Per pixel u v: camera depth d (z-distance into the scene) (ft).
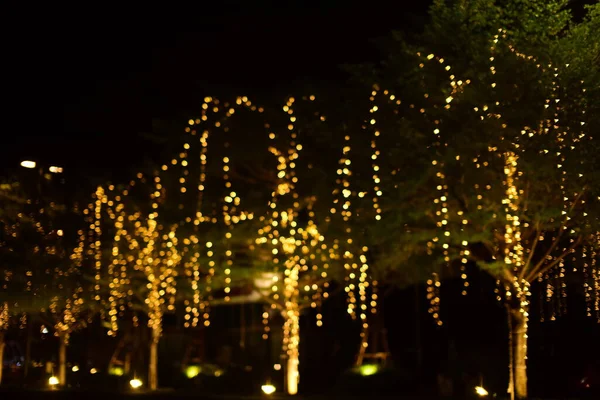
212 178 65.21
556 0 50.78
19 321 88.99
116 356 82.53
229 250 61.77
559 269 61.16
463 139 48.01
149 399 56.44
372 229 52.47
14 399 60.03
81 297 75.00
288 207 60.34
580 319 69.46
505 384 61.93
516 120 47.11
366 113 54.03
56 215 77.30
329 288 75.15
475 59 48.32
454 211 50.37
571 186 47.88
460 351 67.72
